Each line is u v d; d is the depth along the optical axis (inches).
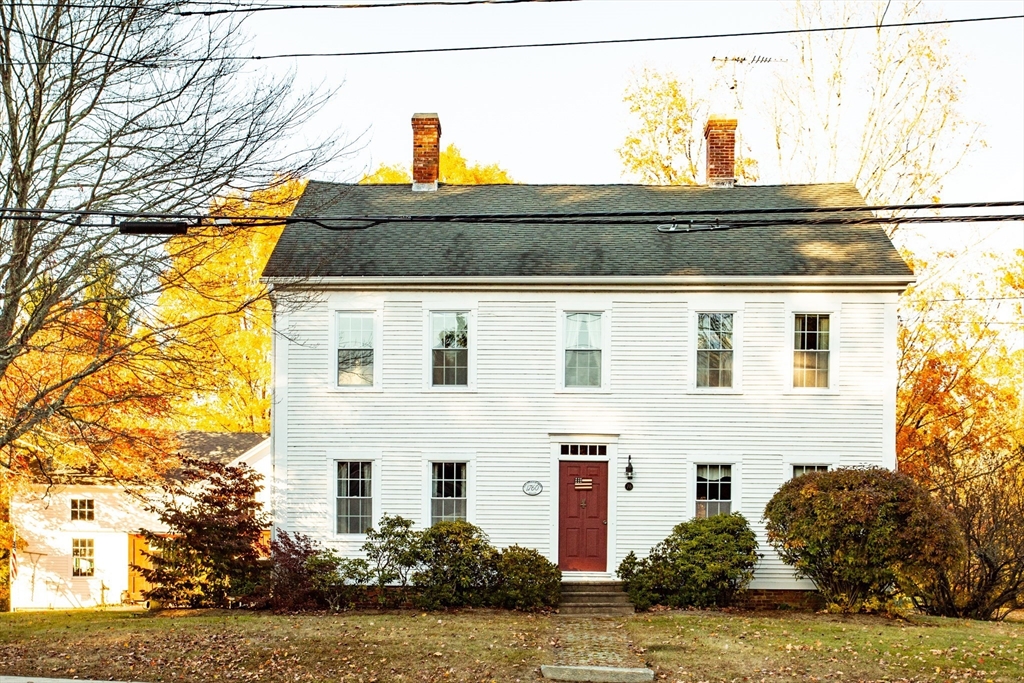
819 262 809.5
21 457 928.3
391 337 816.3
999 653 549.3
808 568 714.2
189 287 736.3
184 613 731.4
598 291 813.2
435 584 739.4
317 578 741.9
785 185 971.9
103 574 1075.3
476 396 812.0
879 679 492.7
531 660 532.1
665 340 810.8
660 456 807.7
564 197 946.1
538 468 808.9
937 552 669.9
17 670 509.4
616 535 803.4
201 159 596.7
